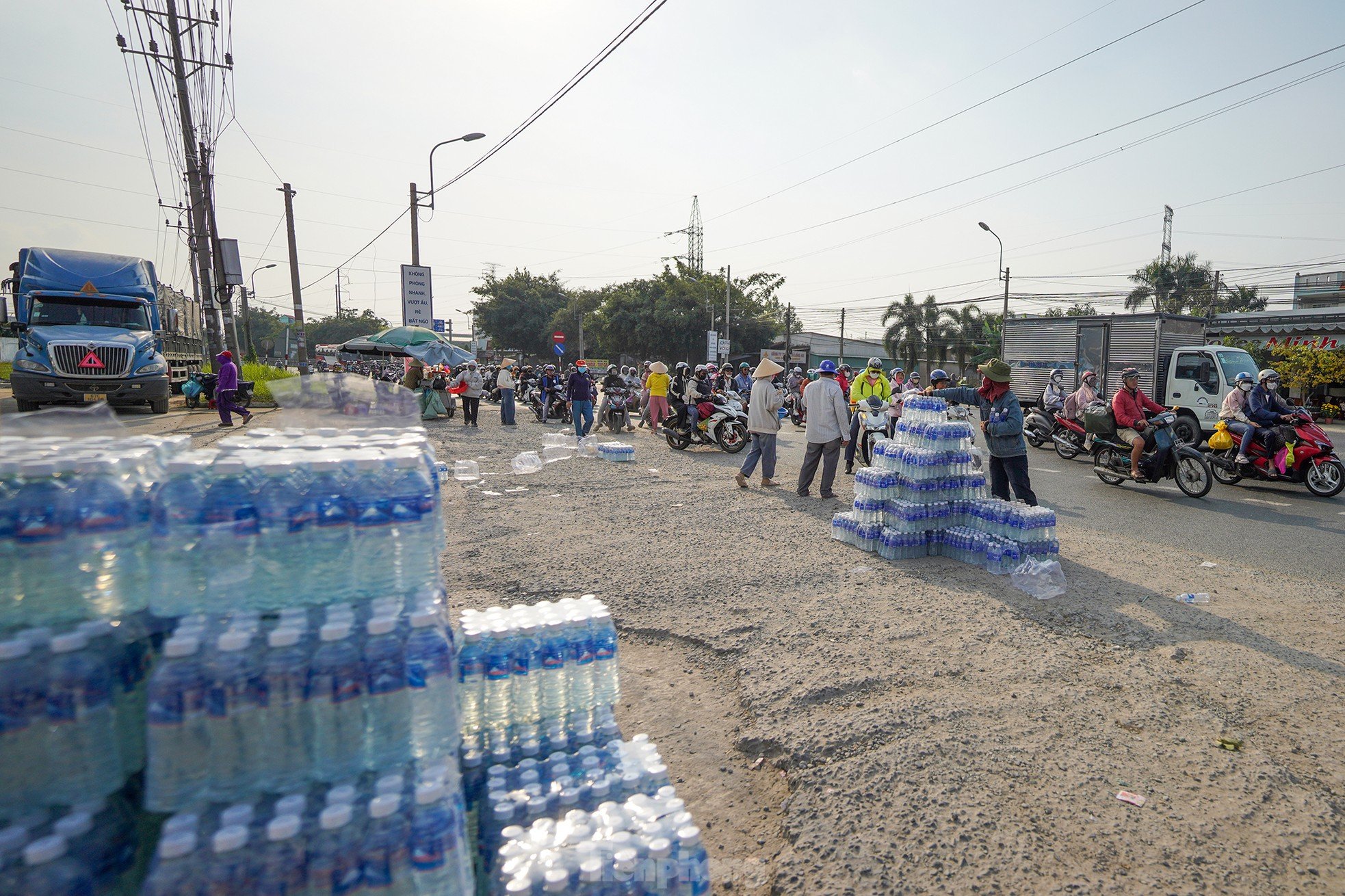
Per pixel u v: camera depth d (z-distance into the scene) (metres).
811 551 6.30
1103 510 8.47
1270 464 9.59
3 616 1.53
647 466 11.54
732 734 3.42
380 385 2.73
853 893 2.33
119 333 16.39
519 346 75.81
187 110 19.00
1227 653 4.11
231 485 1.72
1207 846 2.53
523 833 1.92
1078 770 2.98
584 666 2.46
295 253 24.61
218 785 1.55
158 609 1.64
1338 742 3.19
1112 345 17.62
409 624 1.77
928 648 4.20
